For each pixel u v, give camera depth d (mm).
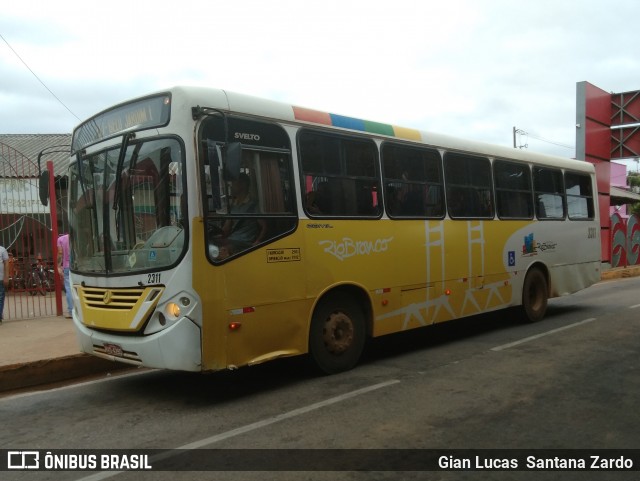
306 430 4695
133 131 5621
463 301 8266
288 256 5918
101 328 5754
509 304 9266
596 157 21469
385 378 6312
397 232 7219
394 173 7293
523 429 4641
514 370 6547
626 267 21719
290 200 6004
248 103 5734
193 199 5180
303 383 6176
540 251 10016
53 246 10594
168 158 5324
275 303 5773
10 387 6523
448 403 5348
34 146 20750
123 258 5590
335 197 6504
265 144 5832
